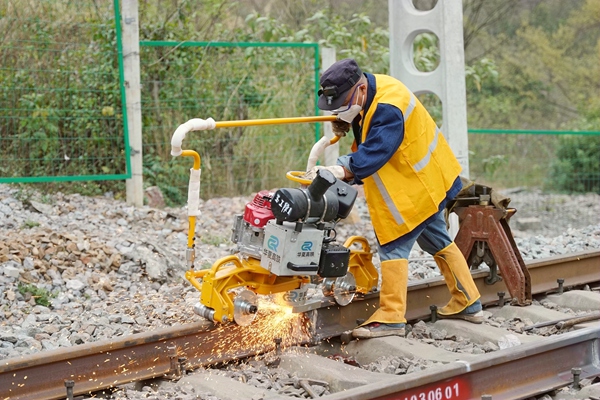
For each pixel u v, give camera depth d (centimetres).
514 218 1347
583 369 618
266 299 682
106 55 1245
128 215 1099
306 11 1964
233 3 1546
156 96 1327
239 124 605
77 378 546
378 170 631
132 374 570
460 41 1001
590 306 798
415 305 746
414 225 641
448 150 671
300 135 1426
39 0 1226
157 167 1302
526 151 2044
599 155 1805
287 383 577
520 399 562
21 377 523
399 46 1034
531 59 2441
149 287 842
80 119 1234
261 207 608
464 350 654
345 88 611
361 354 650
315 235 588
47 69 1226
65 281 818
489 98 2339
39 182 1181
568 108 2428
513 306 766
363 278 701
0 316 718
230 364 621
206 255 976
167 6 1402
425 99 1661
